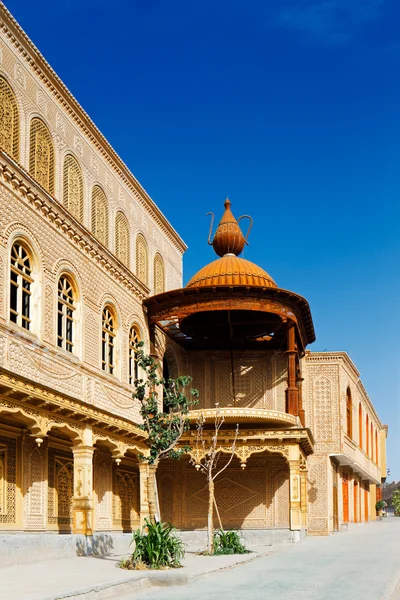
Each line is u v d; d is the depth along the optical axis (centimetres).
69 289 2091
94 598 1169
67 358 1989
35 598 1055
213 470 2977
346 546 2431
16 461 1842
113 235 2502
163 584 1389
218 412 2459
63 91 2144
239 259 2967
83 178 2280
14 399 1614
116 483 2494
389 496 9981
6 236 1738
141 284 2634
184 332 3034
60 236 2027
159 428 1866
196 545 2475
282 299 2692
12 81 1878
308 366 3362
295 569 1661
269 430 2603
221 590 1291
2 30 1844
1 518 1759
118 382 2359
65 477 2100
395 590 1337
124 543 2081
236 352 3198
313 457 3281
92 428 1980
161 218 3056
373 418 5022
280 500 2925
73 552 1792
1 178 1733
